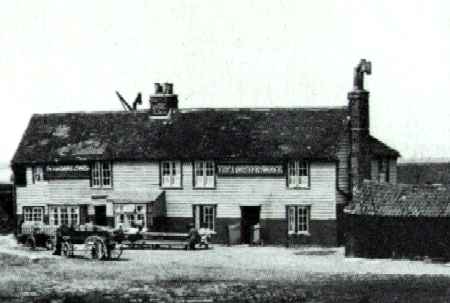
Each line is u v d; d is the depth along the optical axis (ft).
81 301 108.58
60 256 159.33
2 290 117.60
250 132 190.90
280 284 120.98
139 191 192.85
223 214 186.91
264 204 183.73
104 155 194.90
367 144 183.32
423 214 148.87
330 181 179.83
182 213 190.08
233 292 113.91
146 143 195.11
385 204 153.69
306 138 184.85
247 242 187.83
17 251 171.12
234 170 185.88
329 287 117.60
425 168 270.67
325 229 179.83
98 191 195.93
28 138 207.10
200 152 188.24
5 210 220.64
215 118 197.26
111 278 128.67
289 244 181.57
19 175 203.31
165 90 202.18
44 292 115.55
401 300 106.52
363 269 137.90
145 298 109.91
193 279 126.93
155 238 177.58
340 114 188.44
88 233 157.38
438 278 126.00
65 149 200.54
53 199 199.62
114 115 206.18
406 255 150.92
